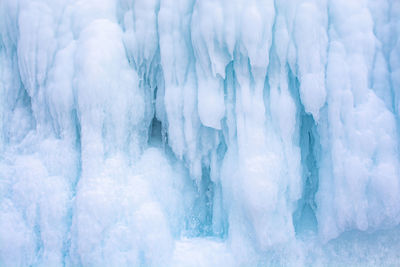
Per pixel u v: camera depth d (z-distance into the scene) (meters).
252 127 3.80
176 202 4.14
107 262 3.51
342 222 3.58
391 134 3.62
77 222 3.56
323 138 3.79
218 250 3.82
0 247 3.60
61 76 3.78
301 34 3.64
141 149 4.15
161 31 3.85
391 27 3.83
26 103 4.24
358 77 3.66
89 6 3.96
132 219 3.65
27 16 3.89
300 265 3.79
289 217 3.80
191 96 3.89
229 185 3.92
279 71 3.81
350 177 3.54
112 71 3.77
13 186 3.82
